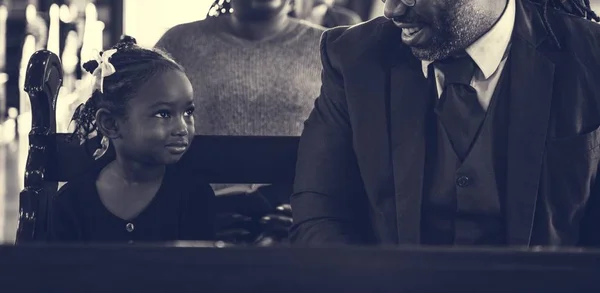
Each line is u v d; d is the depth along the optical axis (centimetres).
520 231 183
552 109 186
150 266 112
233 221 261
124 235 214
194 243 115
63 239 214
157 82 210
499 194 186
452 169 187
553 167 186
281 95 288
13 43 451
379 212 193
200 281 112
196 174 233
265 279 111
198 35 295
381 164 191
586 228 193
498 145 186
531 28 190
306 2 370
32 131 226
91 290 112
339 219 199
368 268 111
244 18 290
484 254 112
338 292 112
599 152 188
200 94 288
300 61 293
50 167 228
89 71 226
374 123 192
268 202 268
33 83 221
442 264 111
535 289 111
